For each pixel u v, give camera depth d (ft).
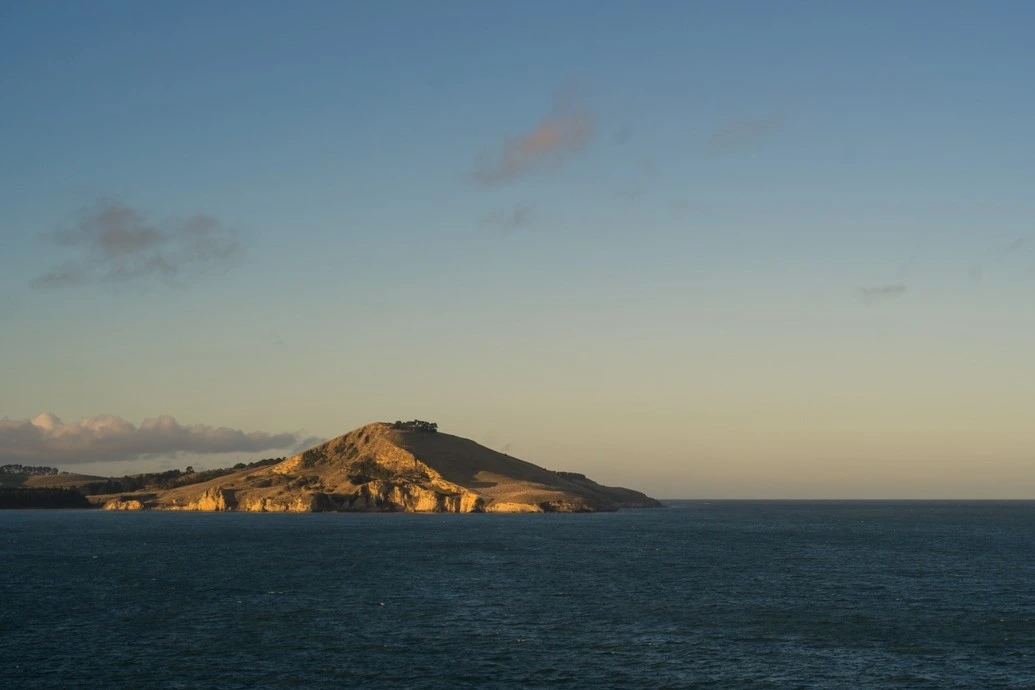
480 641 205.87
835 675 176.55
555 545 506.89
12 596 278.87
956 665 185.16
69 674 176.04
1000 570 361.92
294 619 234.58
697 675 175.83
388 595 279.49
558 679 172.55
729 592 287.69
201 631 217.97
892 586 305.32
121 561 402.31
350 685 168.14
